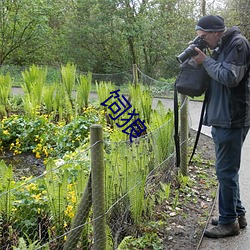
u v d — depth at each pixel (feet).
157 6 56.54
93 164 7.82
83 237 9.16
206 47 10.09
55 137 18.97
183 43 58.39
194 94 10.45
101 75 45.60
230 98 9.61
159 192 12.60
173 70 58.70
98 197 7.97
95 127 7.68
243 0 48.75
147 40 55.47
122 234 10.30
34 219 9.82
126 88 38.75
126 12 54.60
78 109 24.07
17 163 17.57
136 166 10.82
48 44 58.65
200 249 10.39
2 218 9.65
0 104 23.49
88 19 57.06
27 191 10.31
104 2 53.78
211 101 10.13
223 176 10.32
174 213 12.21
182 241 10.67
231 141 9.89
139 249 10.03
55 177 10.33
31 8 51.88
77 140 18.33
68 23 57.93
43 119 19.80
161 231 11.10
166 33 57.77
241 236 11.03
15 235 9.42
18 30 53.83
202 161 17.62
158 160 13.43
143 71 59.11
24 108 22.84
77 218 8.37
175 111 11.28
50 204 9.57
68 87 25.35
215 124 9.98
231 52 9.17
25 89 25.00
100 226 8.13
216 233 10.89
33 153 18.66
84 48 58.75
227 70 9.05
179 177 14.48
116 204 10.28
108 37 57.62
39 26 53.78
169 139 13.98
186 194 13.75
